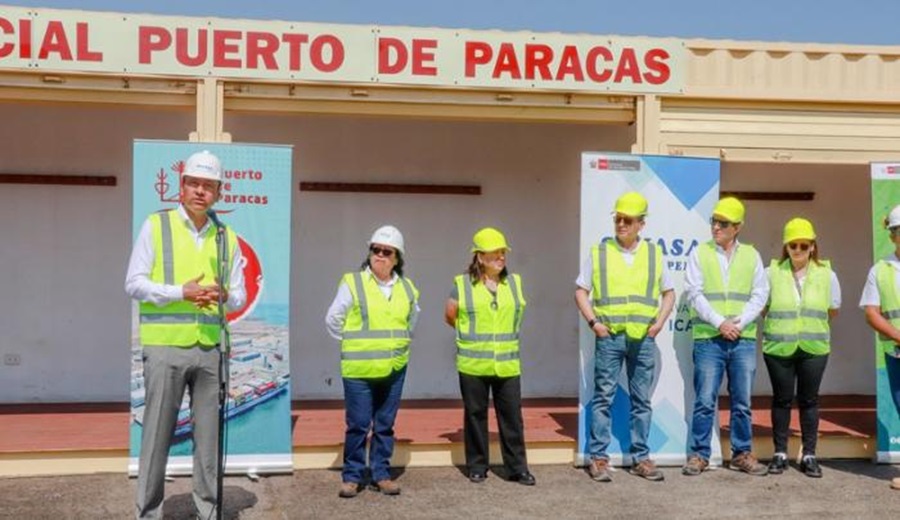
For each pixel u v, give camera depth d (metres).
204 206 5.53
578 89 7.74
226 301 5.63
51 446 7.18
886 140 8.06
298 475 7.14
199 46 7.32
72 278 9.28
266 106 7.52
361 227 9.59
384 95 7.64
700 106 7.89
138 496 5.54
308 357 9.56
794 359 7.34
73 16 7.19
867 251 10.13
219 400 5.52
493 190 9.79
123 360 9.37
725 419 8.73
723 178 9.95
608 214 7.51
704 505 6.54
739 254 7.31
